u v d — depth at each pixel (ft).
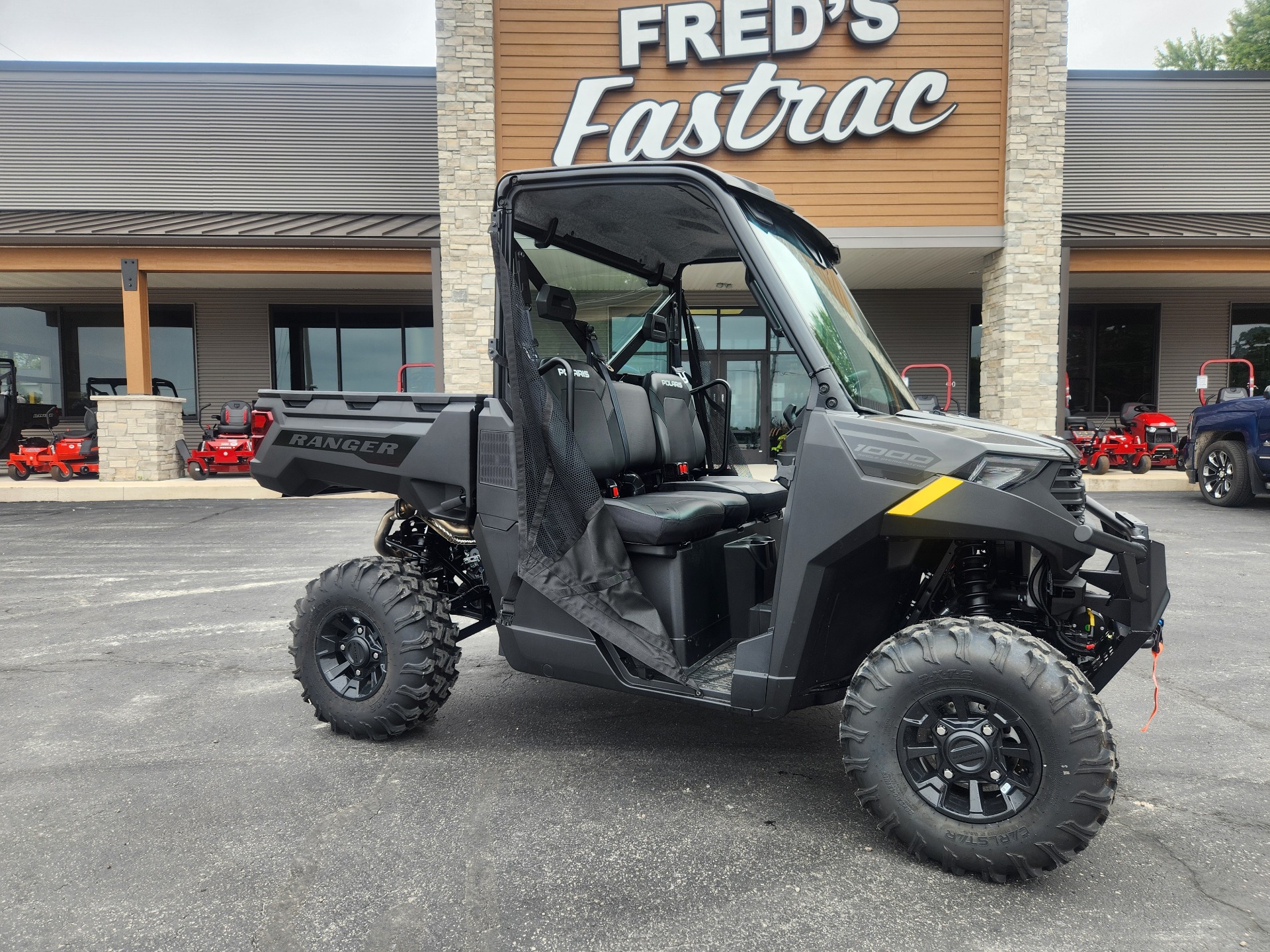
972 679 7.16
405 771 9.71
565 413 9.66
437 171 49.70
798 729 11.10
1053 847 6.95
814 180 38.22
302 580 20.75
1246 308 53.98
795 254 9.27
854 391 8.23
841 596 7.98
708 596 9.48
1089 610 8.14
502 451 9.52
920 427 7.57
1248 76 49.08
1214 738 10.71
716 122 37.76
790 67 37.55
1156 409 54.39
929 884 7.33
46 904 7.03
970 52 37.35
